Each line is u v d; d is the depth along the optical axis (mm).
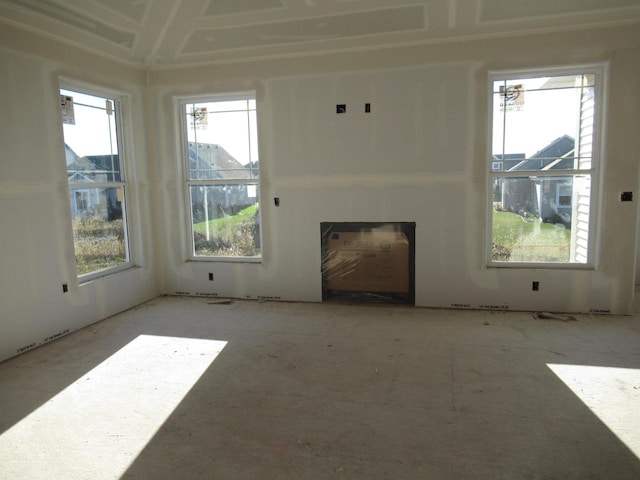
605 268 4172
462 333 3818
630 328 3846
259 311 4578
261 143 4793
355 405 2648
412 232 4543
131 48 4324
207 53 4543
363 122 4527
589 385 2826
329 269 4793
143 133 4910
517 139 4309
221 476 2035
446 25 3961
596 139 4137
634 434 2283
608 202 4098
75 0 3373
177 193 5059
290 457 2164
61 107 3934
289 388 2883
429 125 4383
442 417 2494
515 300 4391
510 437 2287
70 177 4109
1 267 3357
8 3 3234
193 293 5184
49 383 2996
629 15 3760
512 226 4406
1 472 2090
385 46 4363
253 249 5074
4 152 3371
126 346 3662
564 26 3953
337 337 3789
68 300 3955
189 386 2932
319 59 4543
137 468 2102
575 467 2041
